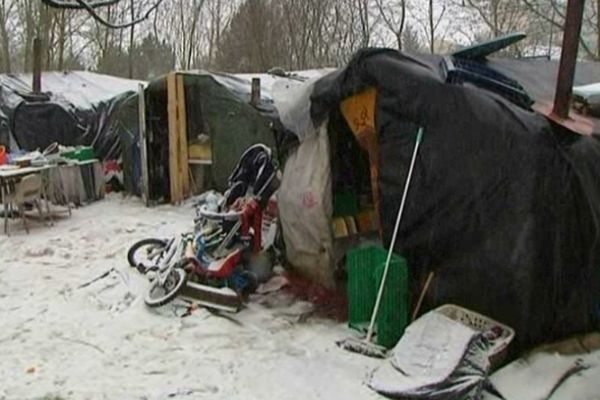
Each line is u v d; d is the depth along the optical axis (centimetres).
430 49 2189
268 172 597
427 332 415
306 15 2383
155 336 478
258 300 555
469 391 375
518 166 423
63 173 954
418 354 404
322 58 2378
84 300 554
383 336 455
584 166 430
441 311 439
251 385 403
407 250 476
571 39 433
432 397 371
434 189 457
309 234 559
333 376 414
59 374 416
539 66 641
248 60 2416
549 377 388
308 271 582
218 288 541
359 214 573
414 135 469
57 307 538
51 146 1034
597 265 438
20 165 867
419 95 463
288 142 609
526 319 423
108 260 676
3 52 1852
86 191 1001
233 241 573
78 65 2127
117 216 905
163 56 2341
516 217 422
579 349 424
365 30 2341
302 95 550
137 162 1029
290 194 575
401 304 458
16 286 593
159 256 630
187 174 991
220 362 435
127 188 1063
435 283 462
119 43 2170
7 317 514
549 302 425
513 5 1692
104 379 409
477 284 441
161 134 1000
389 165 486
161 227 834
